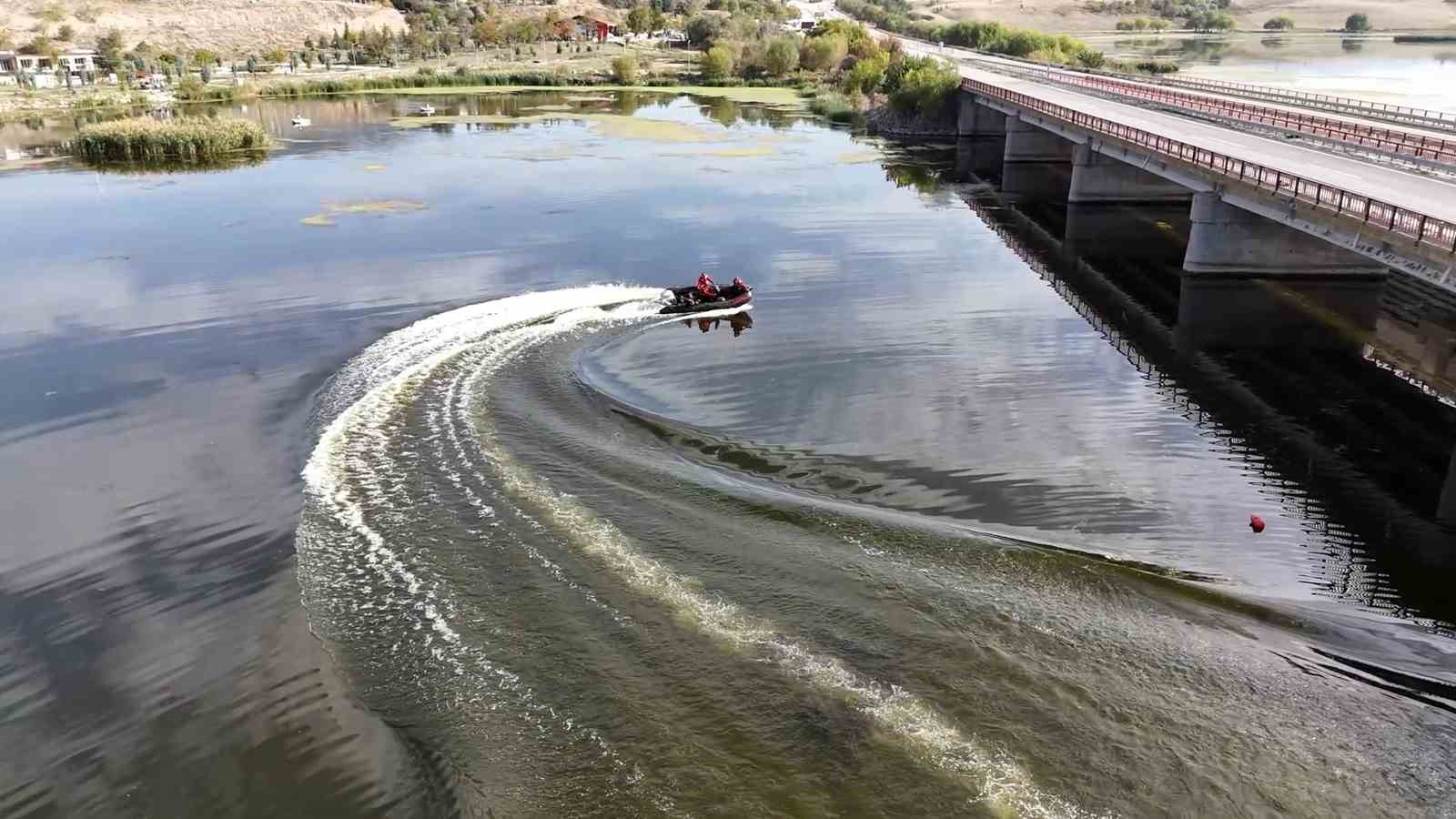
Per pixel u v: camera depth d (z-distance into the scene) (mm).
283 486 24203
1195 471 26281
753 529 21031
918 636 17438
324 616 18453
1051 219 63344
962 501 23906
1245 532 22922
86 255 49094
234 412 29203
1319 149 53781
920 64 112625
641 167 73562
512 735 15273
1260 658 17359
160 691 17047
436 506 22047
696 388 30828
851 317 39250
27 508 24047
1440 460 27766
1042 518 23188
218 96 123750
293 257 47906
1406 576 21078
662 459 24766
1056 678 16469
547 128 94500
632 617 17891
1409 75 137125
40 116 107938
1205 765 14656
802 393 30844
